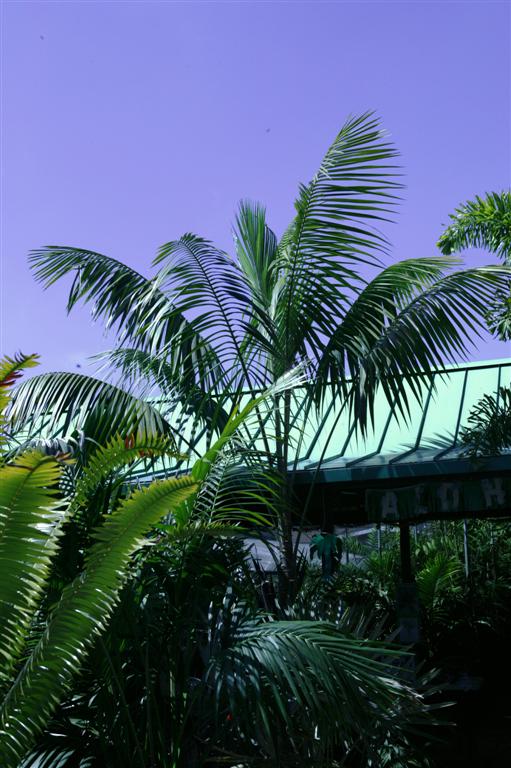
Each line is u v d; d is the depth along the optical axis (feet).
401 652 12.64
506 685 32.32
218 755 14.42
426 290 23.16
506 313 26.25
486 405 25.93
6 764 10.37
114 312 25.02
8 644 10.70
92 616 11.07
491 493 24.57
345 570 37.29
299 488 29.27
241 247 27.27
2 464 11.43
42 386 23.53
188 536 13.48
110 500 15.58
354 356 22.06
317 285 22.93
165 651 14.47
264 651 12.34
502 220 30.71
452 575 37.93
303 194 22.49
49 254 25.75
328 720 12.14
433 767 16.25
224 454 16.85
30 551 10.37
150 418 22.41
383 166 22.43
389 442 29.53
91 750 13.71
